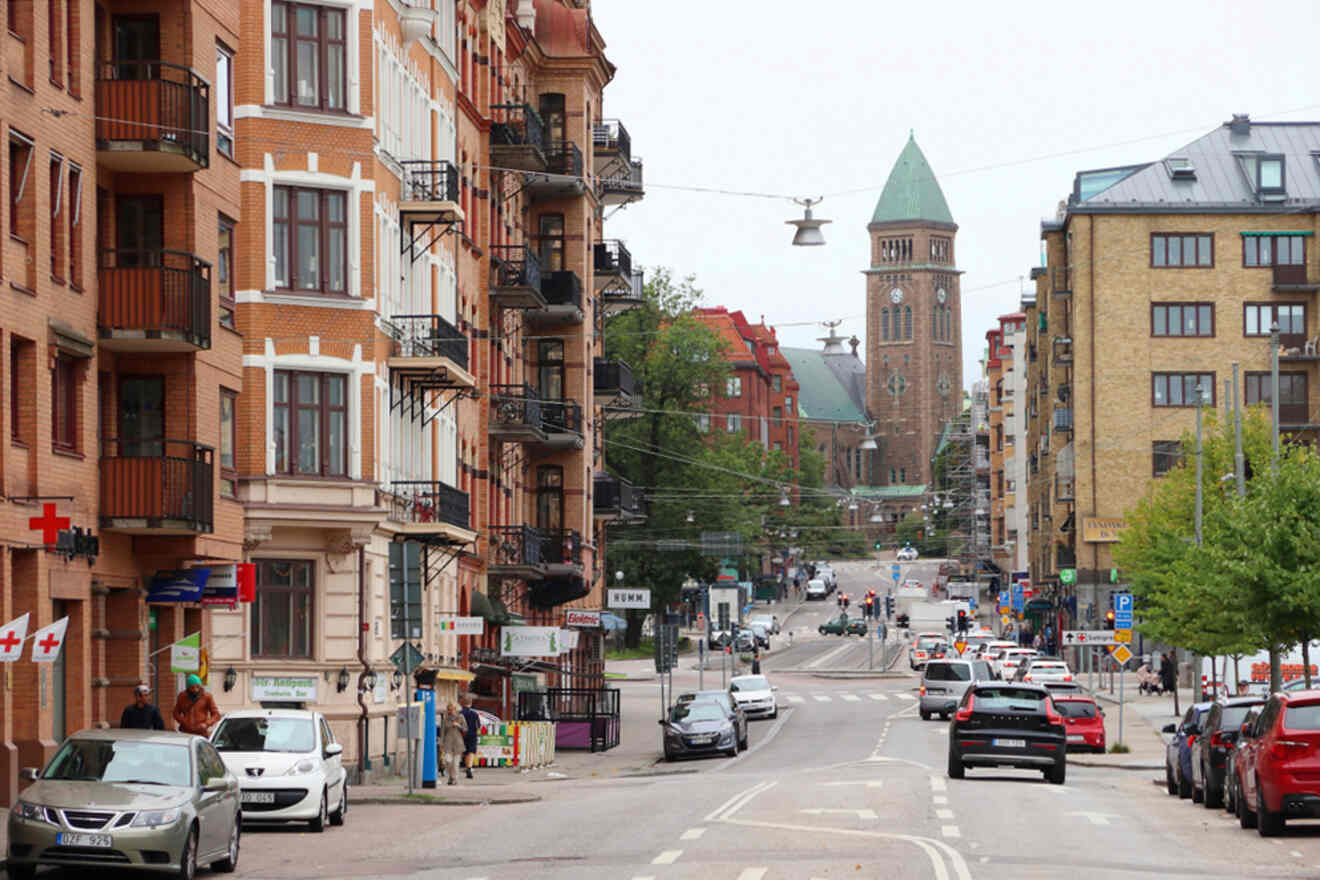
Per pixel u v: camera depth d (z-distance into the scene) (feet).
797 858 80.18
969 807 109.70
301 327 151.84
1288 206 382.22
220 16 135.23
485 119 212.02
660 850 85.25
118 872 80.89
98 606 122.31
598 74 258.98
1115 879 73.41
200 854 78.07
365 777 156.76
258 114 150.92
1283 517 175.01
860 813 105.19
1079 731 200.23
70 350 115.44
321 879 77.66
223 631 149.18
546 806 122.72
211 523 127.34
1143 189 386.93
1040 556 469.57
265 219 150.82
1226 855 85.05
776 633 551.59
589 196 249.75
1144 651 377.91
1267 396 380.99
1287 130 401.08
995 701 140.56
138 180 127.44
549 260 246.06
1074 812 109.19
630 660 438.40
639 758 209.05
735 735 210.18
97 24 126.11
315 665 152.35
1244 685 260.21
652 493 429.79
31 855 75.15
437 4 184.96
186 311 122.83
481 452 211.41
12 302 106.63
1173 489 284.20
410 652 133.49
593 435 263.70
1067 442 408.87
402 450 171.32
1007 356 593.42
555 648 204.74
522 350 237.86
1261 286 382.42
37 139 110.52
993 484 644.69
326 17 154.51
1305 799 92.12
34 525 102.63
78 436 117.91
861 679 396.98
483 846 91.04
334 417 154.20
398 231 168.45
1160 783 155.84
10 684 107.96
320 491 152.15
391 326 162.09
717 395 444.14
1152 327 384.27
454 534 172.14
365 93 155.43
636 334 427.74
